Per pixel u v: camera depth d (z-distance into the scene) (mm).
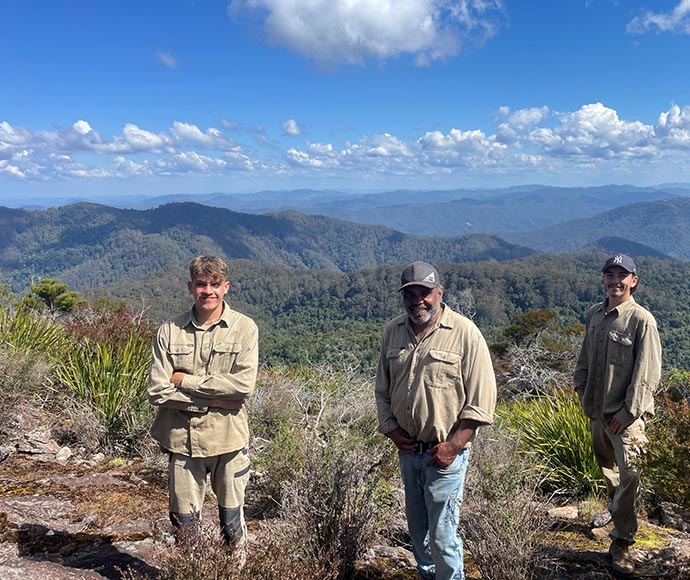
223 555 2164
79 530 3031
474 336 2486
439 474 2480
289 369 7840
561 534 3498
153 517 3256
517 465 3605
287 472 3695
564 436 4691
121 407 4883
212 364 2492
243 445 2561
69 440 4734
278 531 2865
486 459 3516
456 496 2500
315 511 2846
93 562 2629
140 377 5285
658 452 2953
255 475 4031
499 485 3148
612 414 3166
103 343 6324
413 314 2504
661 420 3270
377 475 3469
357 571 2926
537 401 6098
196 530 2289
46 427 4809
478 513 2926
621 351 3119
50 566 2494
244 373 2484
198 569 2082
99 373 5316
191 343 2520
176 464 2488
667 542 3314
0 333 6316
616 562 3023
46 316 7656
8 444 4418
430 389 2477
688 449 2883
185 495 2475
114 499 3516
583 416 4758
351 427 5188
